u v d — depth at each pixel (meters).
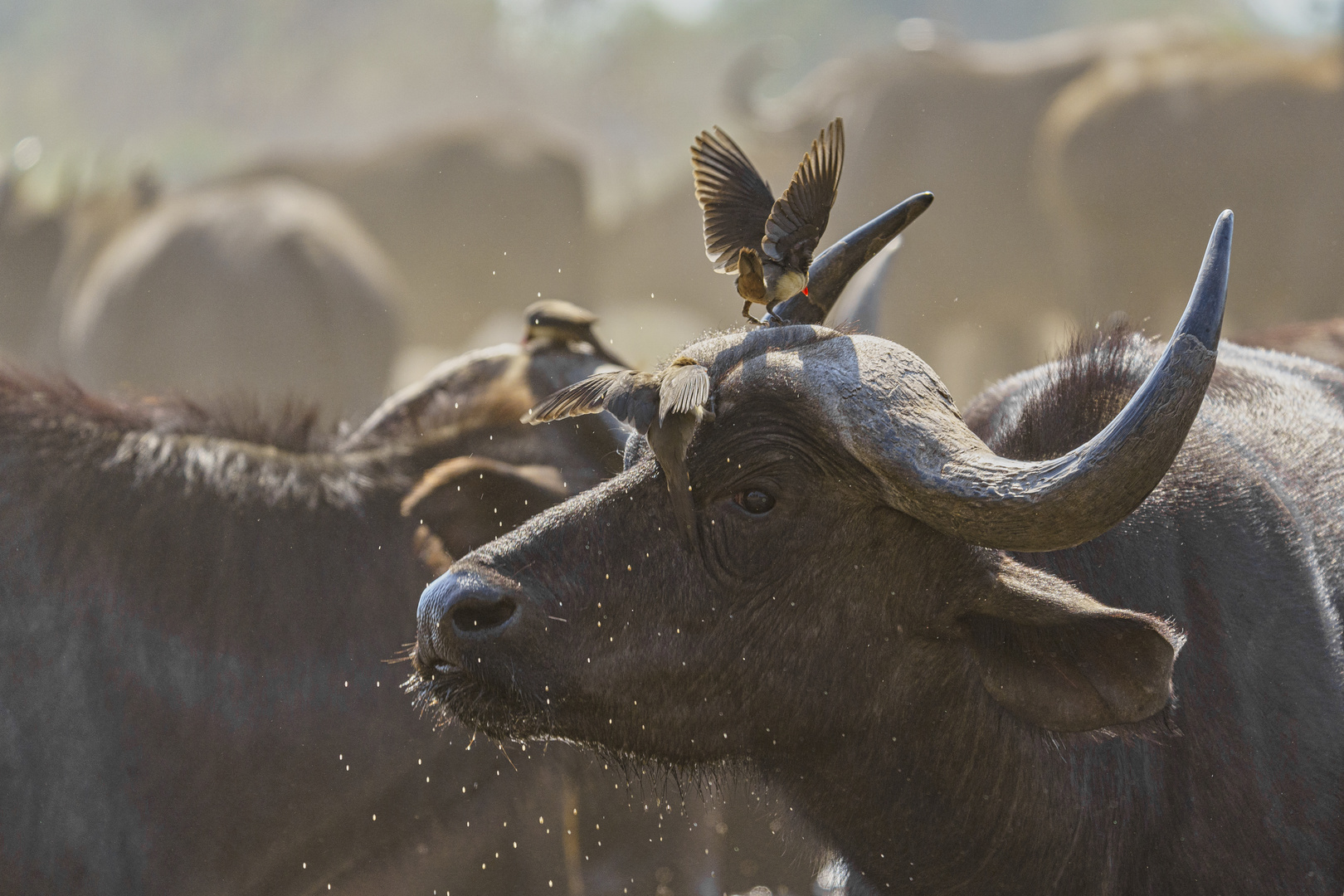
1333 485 17.66
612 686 14.09
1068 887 14.98
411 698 19.02
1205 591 15.79
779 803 16.16
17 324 81.50
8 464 18.66
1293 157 66.31
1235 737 15.34
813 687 14.39
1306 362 20.73
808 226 13.80
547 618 13.89
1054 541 12.65
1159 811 15.08
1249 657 15.70
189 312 62.06
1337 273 65.88
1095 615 13.45
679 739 14.48
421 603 13.88
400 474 19.89
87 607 18.22
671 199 105.62
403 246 91.38
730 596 14.09
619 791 20.28
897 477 13.20
